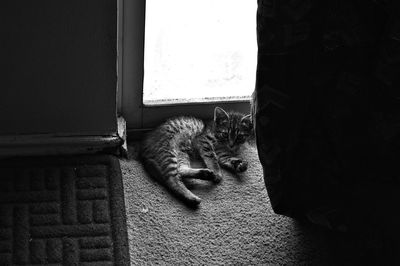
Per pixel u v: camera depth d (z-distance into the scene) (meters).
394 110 1.76
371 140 1.86
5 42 1.84
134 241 1.96
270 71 1.71
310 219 1.99
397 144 1.85
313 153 1.88
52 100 2.00
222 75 2.22
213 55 2.18
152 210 2.04
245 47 2.17
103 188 2.05
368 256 1.97
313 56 1.68
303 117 1.79
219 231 2.01
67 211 1.99
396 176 1.96
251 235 2.01
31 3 1.77
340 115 1.80
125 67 2.05
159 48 2.11
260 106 1.77
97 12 1.81
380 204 2.04
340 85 1.74
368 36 1.64
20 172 2.07
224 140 2.22
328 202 1.99
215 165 2.19
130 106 2.17
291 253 1.98
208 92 2.24
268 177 1.91
